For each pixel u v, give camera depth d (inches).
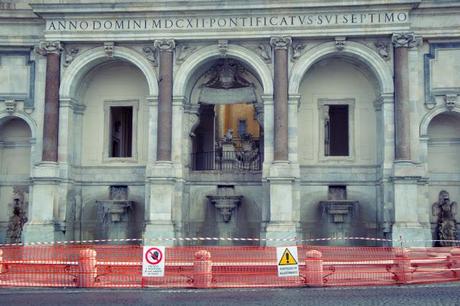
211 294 792.9
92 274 872.3
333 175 1480.1
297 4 1387.8
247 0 1392.7
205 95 1529.3
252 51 1432.1
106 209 1497.3
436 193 1472.7
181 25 1425.9
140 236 1493.6
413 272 950.4
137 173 1515.7
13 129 1574.8
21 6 1523.1
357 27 1390.3
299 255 1173.7
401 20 1384.1
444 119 1478.8
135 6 1418.6
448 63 1427.2
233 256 1059.3
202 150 1592.0
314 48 1418.6
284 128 1386.6
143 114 1531.7
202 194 1510.8
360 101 1497.3
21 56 1515.7
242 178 1501.0
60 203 1441.9
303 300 733.9
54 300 740.7
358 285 877.8
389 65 1406.3
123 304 705.0
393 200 1365.7
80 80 1501.0
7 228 1541.6
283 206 1355.8
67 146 1461.6
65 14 1443.2
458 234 1450.5
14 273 954.1
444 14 1418.6
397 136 1371.8
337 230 1453.0
